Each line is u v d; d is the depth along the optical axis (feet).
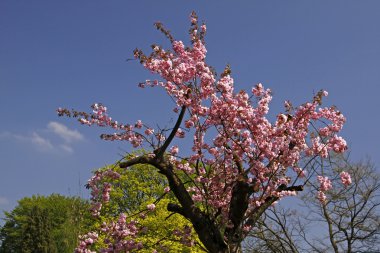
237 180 29.63
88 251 31.07
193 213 28.94
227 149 30.81
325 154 30.30
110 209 73.77
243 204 29.86
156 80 28.58
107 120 31.42
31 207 144.15
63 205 137.90
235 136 30.58
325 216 61.16
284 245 60.64
